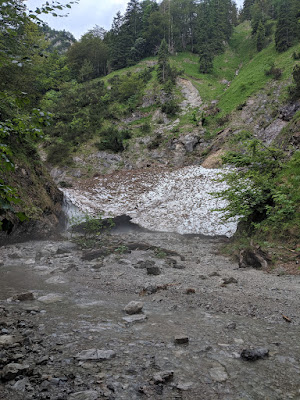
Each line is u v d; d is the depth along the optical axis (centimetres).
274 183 1127
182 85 4591
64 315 408
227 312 439
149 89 4544
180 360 282
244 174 1147
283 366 276
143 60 6469
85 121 3906
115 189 2192
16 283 600
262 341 333
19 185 1228
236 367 272
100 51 6744
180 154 3169
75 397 214
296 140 1483
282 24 4884
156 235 1348
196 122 3628
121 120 4031
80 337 330
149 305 470
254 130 3011
